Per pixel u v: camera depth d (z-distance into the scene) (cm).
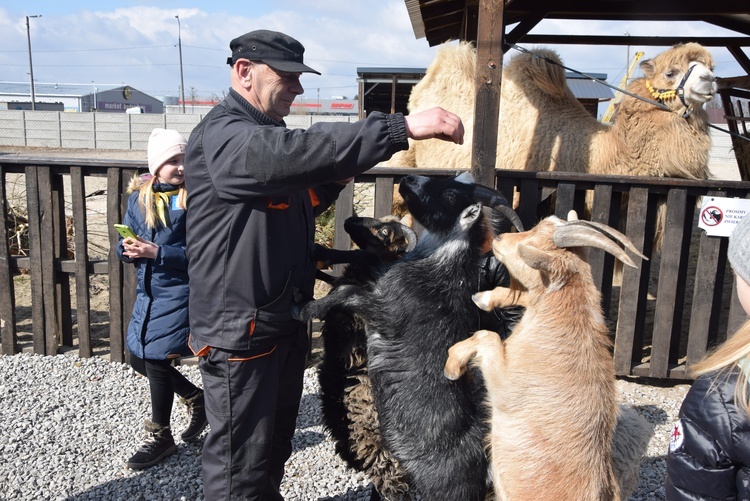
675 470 179
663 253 466
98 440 385
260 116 240
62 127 3203
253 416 247
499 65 433
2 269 502
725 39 763
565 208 461
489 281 277
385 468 280
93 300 664
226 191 220
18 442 377
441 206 264
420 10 722
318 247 296
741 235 170
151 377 353
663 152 517
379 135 207
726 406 166
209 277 237
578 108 592
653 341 477
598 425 213
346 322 279
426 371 246
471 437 244
